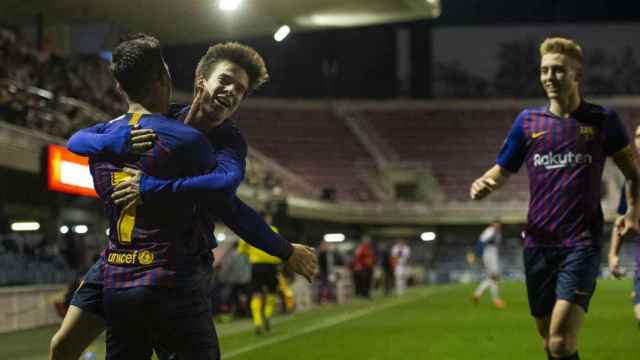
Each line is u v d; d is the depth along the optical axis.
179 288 5.20
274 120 82.81
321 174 78.94
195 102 5.55
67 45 44.12
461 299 37.44
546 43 8.65
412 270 63.78
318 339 19.41
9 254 25.27
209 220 5.60
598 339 18.45
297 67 92.69
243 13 39.94
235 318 28.27
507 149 8.92
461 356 15.62
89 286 5.93
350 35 92.69
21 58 35.53
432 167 80.50
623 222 9.14
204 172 5.32
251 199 48.66
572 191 8.53
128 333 5.35
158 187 5.14
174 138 5.25
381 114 84.50
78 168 26.53
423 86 91.88
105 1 38.09
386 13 40.81
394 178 78.38
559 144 8.58
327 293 39.56
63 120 33.78
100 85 42.22
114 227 5.29
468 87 91.50
